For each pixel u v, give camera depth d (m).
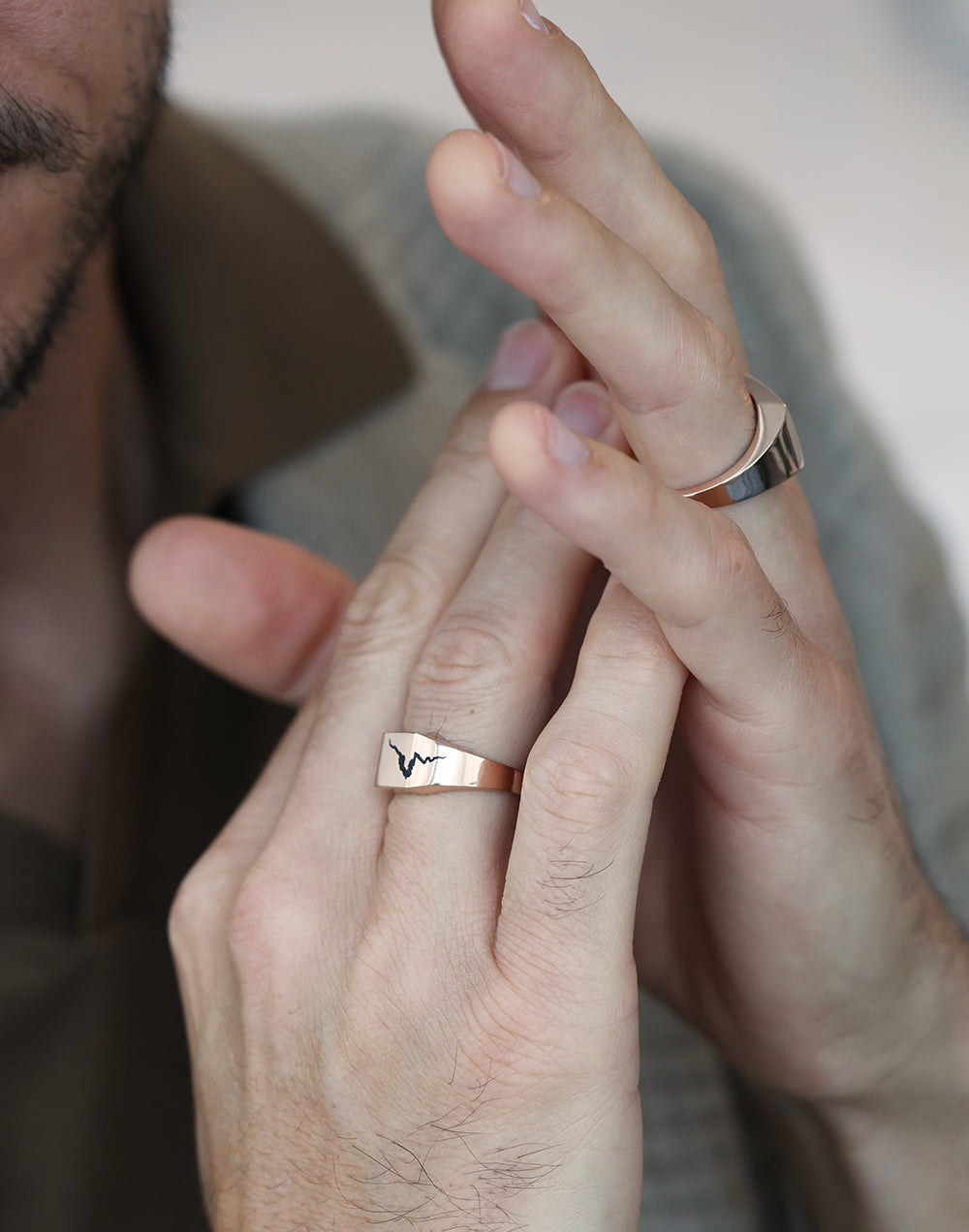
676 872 0.43
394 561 0.41
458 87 0.38
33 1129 0.46
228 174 0.55
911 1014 0.42
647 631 0.37
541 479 0.34
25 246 0.41
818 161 1.16
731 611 0.36
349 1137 0.38
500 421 0.34
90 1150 0.46
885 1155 0.44
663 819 0.43
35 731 0.51
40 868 0.49
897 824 0.42
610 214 0.38
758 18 1.25
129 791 0.48
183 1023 0.48
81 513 0.52
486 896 0.38
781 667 0.38
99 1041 0.47
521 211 0.34
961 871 0.57
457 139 0.34
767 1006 0.42
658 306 0.36
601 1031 0.37
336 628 0.44
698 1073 0.50
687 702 0.39
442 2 0.36
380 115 0.68
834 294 1.07
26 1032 0.46
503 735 0.39
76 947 0.48
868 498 0.60
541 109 0.36
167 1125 0.47
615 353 0.36
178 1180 0.47
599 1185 0.37
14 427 0.49
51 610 0.52
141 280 0.51
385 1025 0.38
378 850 0.40
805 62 1.23
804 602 0.40
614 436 0.40
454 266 0.64
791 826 0.40
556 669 0.40
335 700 0.41
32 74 0.39
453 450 0.42
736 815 0.40
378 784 0.39
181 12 0.48
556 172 0.38
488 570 0.40
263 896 0.40
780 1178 0.50
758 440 0.38
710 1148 0.50
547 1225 0.37
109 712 0.52
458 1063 0.38
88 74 0.40
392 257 0.63
